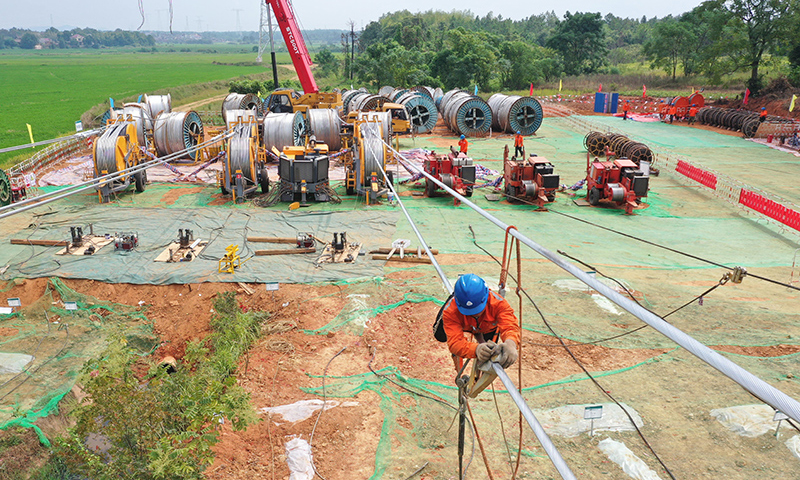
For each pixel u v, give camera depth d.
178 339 15.41
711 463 8.78
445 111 53.44
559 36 108.88
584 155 40.38
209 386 9.25
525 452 9.52
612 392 10.96
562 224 23.80
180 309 16.41
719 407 10.13
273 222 23.28
